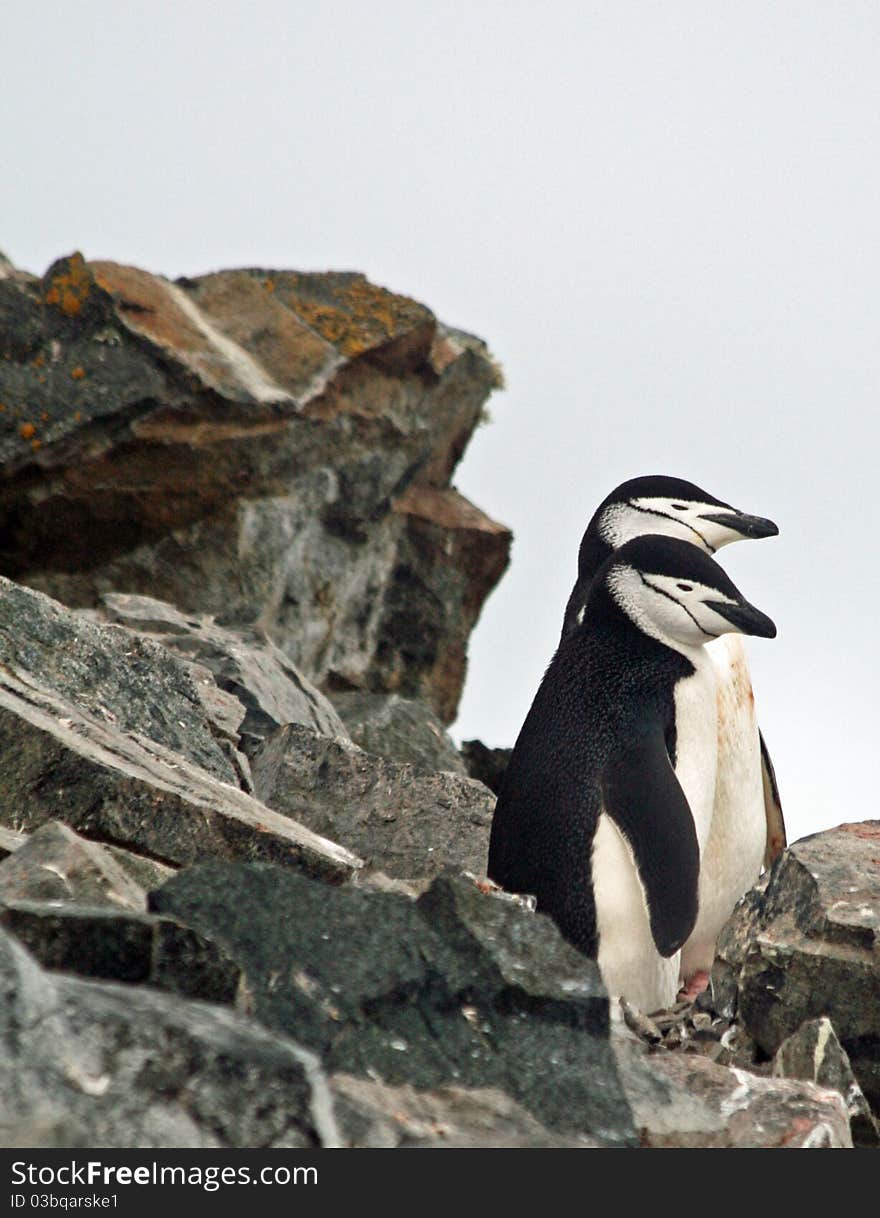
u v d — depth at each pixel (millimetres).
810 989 11258
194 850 10867
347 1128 7625
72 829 10664
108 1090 6953
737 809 13750
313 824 14906
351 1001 8438
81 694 13023
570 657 13266
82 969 8172
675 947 11898
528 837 12508
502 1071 8414
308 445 23891
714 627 12945
